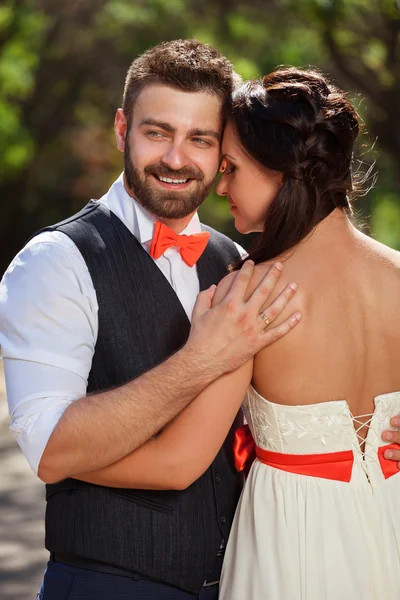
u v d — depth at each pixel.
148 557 3.03
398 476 2.90
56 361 2.90
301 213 2.82
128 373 3.11
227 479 3.25
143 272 3.21
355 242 2.91
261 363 2.84
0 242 27.45
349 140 2.87
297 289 2.80
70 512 3.03
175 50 3.18
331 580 2.77
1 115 20.83
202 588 3.15
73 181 28.88
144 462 2.82
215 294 2.89
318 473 2.83
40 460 2.78
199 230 3.52
